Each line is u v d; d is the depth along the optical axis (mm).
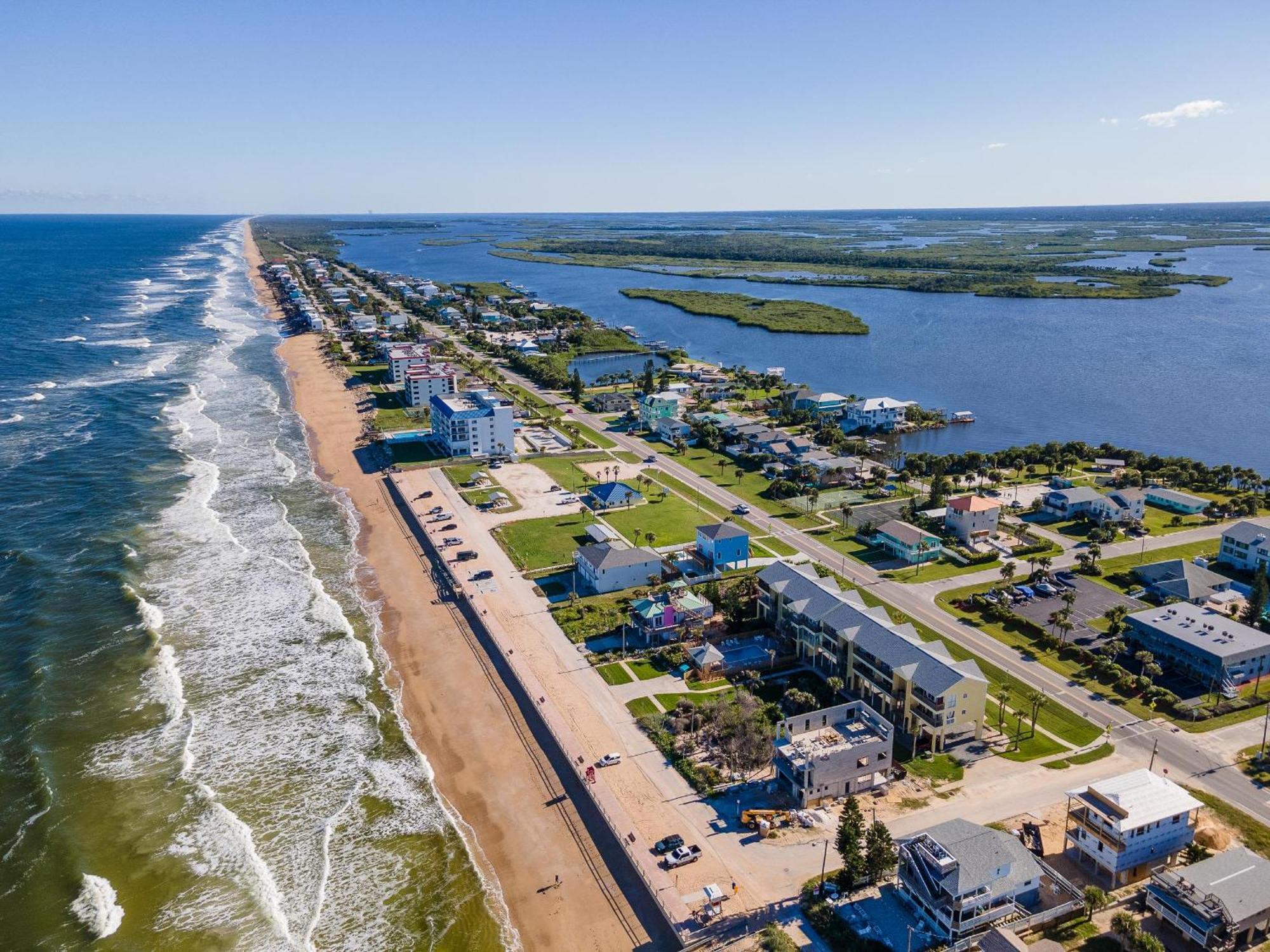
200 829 100812
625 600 155000
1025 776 107750
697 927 84125
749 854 94188
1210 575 158750
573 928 86312
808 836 97000
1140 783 94812
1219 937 80562
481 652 139250
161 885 92688
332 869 95000
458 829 100688
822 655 131500
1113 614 143625
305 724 120688
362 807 104500
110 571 163375
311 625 147125
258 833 100500
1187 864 91812
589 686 127500
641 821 99375
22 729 117812
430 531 185750
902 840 88562
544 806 104125
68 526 184750
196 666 134250
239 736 117938
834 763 102375
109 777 109375
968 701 112312
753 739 109188
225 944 85438
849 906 86875
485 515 195875
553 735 115250
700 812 101000
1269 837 96125
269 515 195750
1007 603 152625
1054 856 94562
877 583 164000
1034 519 198125
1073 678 131000
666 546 178500
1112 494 196750
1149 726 118750
